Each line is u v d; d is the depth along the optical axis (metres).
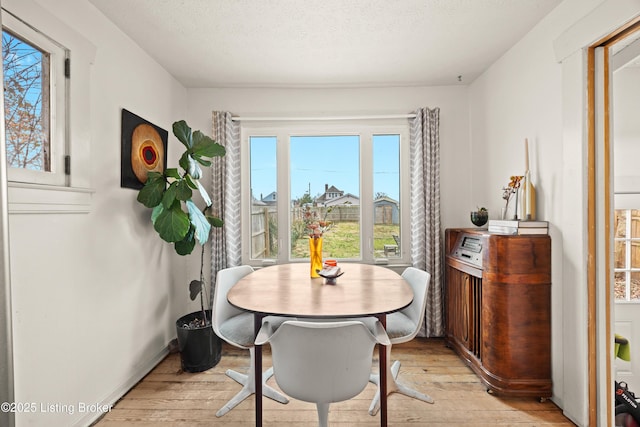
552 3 1.88
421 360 2.53
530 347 1.98
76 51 1.73
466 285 2.46
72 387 1.70
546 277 1.97
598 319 1.74
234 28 2.13
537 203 2.13
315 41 2.29
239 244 3.07
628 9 1.44
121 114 2.14
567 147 1.84
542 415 1.86
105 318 1.96
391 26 2.11
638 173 2.04
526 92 2.23
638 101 2.02
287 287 1.87
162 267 2.65
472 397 2.03
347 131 3.14
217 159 3.00
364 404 1.97
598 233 1.73
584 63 1.73
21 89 1.47
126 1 1.85
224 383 2.22
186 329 2.35
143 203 2.15
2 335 0.86
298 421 1.81
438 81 3.00
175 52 2.44
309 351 1.30
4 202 0.87
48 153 1.60
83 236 1.79
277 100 3.13
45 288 1.54
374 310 1.44
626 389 1.91
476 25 2.11
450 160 3.09
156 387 2.18
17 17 1.41
